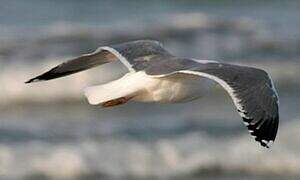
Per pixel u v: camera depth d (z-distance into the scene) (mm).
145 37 25656
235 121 18000
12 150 15703
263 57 24000
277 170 15430
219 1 30984
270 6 30094
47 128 17469
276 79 22625
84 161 15391
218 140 16453
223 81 6305
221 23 27000
